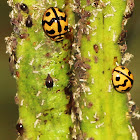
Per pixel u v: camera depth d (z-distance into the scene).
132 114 0.16
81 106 0.16
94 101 0.16
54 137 0.16
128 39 0.20
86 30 0.16
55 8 0.16
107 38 0.16
